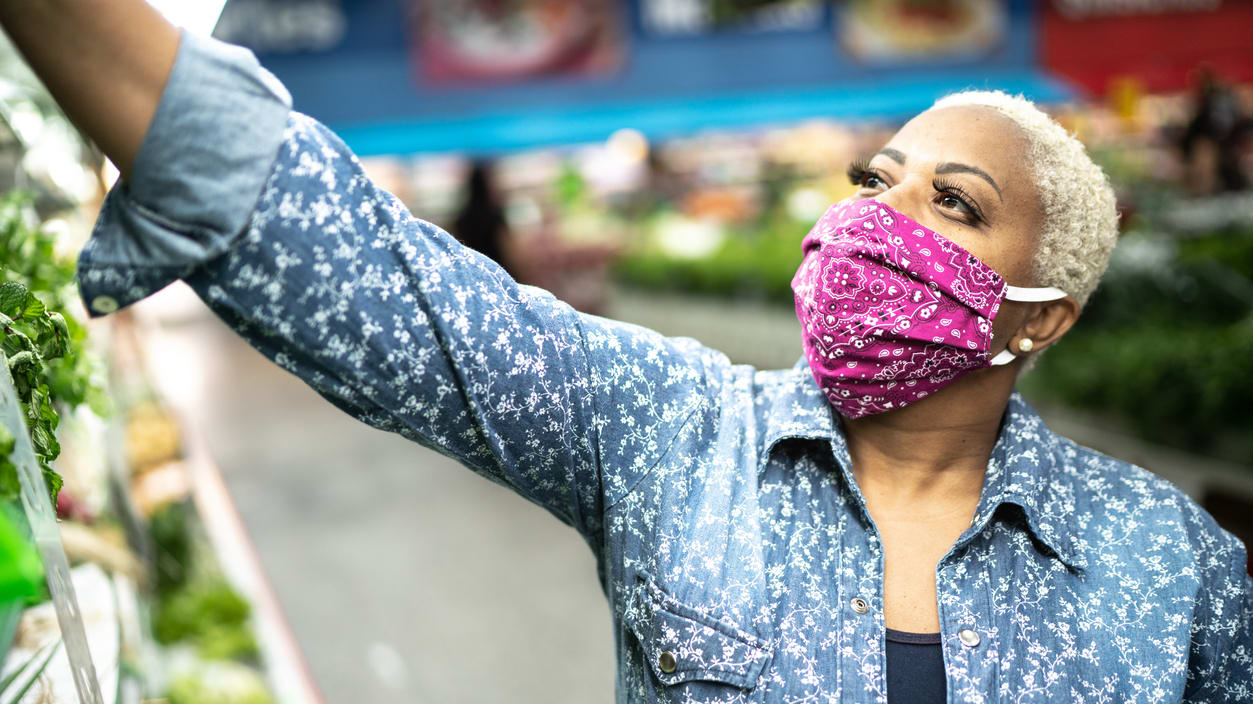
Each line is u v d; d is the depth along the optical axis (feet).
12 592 1.65
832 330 3.34
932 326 3.29
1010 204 3.34
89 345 5.18
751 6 28.17
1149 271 18.92
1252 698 3.51
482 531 18.43
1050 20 30.27
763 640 3.18
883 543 3.43
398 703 12.66
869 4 29.07
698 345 3.88
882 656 3.19
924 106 29.17
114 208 2.54
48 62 2.35
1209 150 27.45
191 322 43.52
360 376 2.87
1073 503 3.53
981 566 3.35
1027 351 3.52
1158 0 30.68
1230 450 15.61
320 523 19.30
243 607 11.80
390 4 24.82
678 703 3.20
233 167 2.52
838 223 3.40
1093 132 37.73
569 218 39.70
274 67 24.20
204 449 19.07
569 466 3.31
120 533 6.39
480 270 3.09
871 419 3.57
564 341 3.23
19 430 2.11
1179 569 3.37
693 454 3.42
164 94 2.43
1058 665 3.21
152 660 7.67
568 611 15.06
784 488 3.47
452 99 25.94
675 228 33.45
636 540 3.33
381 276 2.82
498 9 25.90
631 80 27.73
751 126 28.53
